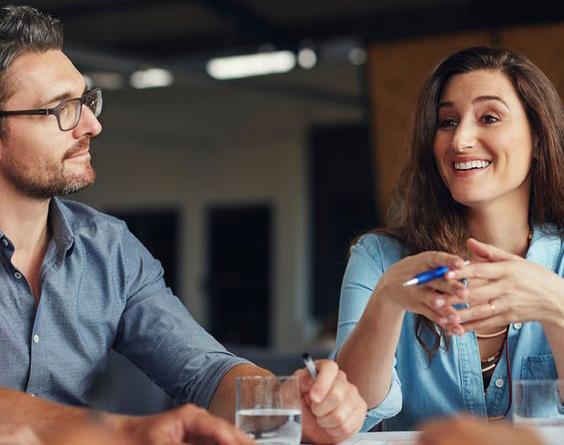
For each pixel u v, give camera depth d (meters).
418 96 2.30
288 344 12.57
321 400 1.62
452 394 2.14
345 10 8.99
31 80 1.99
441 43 6.21
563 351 1.85
